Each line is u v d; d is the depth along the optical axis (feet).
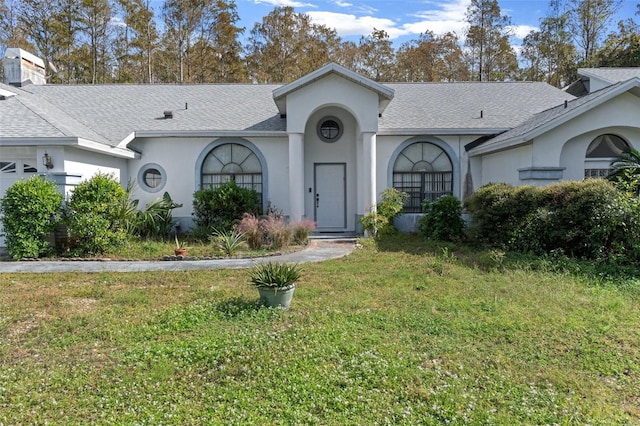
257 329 17.97
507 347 16.31
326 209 50.55
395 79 136.15
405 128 46.96
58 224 34.94
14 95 43.70
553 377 14.05
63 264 31.94
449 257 32.63
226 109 52.26
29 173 37.81
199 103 54.03
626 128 37.76
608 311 19.94
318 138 50.14
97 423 11.62
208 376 14.14
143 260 33.40
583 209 29.32
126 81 120.88
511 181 41.63
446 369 14.62
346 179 50.42
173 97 55.93
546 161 37.22
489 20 133.49
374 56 136.77
